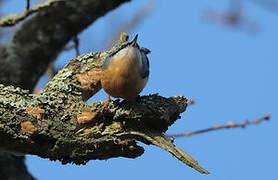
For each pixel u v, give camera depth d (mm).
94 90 6812
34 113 6680
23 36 7203
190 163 6672
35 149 6691
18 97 6699
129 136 6707
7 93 6699
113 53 6742
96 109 6711
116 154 6719
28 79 7199
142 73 6723
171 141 6715
